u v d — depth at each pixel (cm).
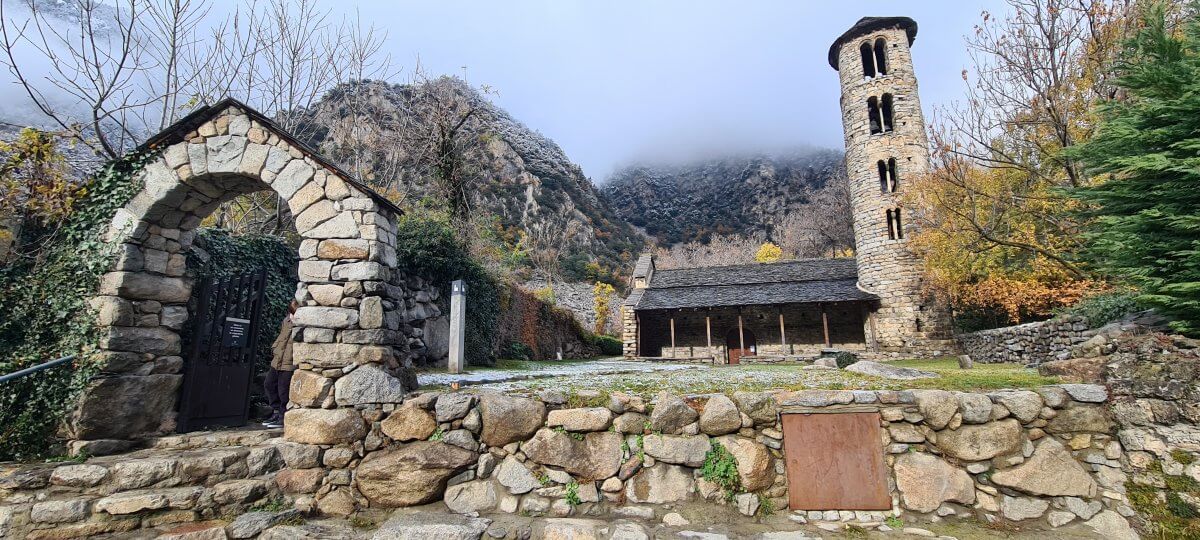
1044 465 420
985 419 430
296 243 1074
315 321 474
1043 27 1135
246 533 388
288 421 456
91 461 429
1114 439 431
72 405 457
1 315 483
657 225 9138
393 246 530
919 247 1786
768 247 4800
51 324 488
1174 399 414
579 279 5112
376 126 1424
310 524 405
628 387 536
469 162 1670
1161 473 401
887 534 397
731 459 433
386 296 505
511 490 434
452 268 1065
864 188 2081
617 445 442
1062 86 1112
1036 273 1332
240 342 584
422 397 458
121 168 517
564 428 448
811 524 411
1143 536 386
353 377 460
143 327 506
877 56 2352
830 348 2141
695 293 2498
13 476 397
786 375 632
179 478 416
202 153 509
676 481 430
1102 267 689
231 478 431
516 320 1510
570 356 2078
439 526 389
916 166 1992
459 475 441
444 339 1055
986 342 1357
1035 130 1223
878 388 483
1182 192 521
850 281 2273
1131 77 565
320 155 499
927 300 1897
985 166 1303
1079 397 441
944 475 423
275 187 504
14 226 512
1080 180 1155
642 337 2552
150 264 515
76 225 513
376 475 435
